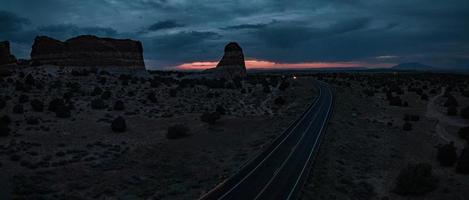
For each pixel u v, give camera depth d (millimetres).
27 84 83875
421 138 64562
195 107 84125
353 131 66875
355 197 36969
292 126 66500
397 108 95938
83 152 46062
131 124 63875
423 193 38375
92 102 73375
